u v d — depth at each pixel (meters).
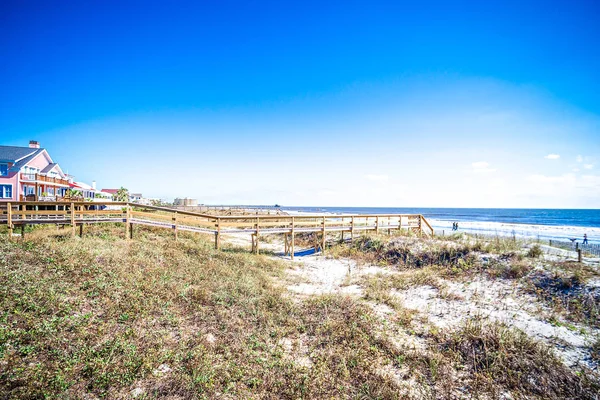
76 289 8.66
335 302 10.39
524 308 9.93
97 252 11.91
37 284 8.35
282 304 10.07
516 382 6.31
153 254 13.34
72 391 5.16
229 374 6.25
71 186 41.09
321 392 5.94
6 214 14.95
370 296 11.41
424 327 8.95
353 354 7.30
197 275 11.59
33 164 33.81
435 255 16.06
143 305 8.42
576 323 8.77
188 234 21.14
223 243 21.41
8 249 11.04
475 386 6.28
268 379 6.25
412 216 24.19
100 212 15.92
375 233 22.33
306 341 7.98
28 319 6.75
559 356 7.19
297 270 16.11
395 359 7.24
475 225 52.62
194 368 6.20
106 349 6.34
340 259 18.83
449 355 7.40
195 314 8.57
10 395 4.77
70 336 6.59
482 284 12.27
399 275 14.51
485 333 7.89
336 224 21.56
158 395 5.47
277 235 28.45
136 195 79.56
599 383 6.12
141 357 6.28
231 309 9.20
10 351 5.73
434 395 6.01
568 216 93.62
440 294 11.56
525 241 18.66
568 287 10.58
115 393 5.34
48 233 14.86
